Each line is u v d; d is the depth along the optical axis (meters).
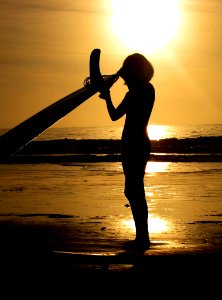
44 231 7.21
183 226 7.73
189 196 11.76
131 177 5.46
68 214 9.02
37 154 33.62
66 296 3.33
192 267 3.89
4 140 3.53
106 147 39.97
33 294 3.35
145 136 5.50
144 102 5.45
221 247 4.87
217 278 3.67
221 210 9.51
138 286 3.52
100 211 9.34
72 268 3.85
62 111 4.02
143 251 4.91
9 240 6.39
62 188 13.57
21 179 16.42
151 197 11.66
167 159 27.52
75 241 6.17
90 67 5.08
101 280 3.59
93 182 15.24
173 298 3.31
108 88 5.28
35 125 3.72
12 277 3.64
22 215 8.95
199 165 23.20
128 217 8.59
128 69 5.44
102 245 5.68
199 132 107.81
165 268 3.86
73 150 37.56
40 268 3.81
